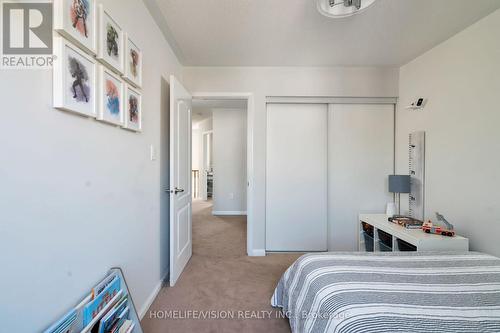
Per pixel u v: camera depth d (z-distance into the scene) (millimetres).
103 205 1240
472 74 2020
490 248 1877
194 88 2947
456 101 2168
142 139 1741
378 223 2434
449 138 2244
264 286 2197
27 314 805
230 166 5309
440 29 2094
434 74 2428
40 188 852
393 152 3051
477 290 1128
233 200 5312
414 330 884
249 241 2977
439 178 2357
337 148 3039
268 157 3053
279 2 1742
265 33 2180
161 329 1615
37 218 839
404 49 2482
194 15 1903
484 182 1923
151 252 1924
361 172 3055
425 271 1313
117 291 1270
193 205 6254
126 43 1405
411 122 2752
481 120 1945
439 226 2178
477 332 876
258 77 2963
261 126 2975
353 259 1492
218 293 2068
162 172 2203
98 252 1195
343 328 941
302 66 2949
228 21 1991
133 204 1593
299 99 2988
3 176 729
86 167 1100
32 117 820
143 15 1752
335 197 3061
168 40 2314
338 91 2975
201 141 7012
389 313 960
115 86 1314
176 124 2256
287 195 3062
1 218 724
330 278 1245
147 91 1837
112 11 1306
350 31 2139
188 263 2693
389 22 1991
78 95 1000
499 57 1810
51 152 898
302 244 3070
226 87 2959
